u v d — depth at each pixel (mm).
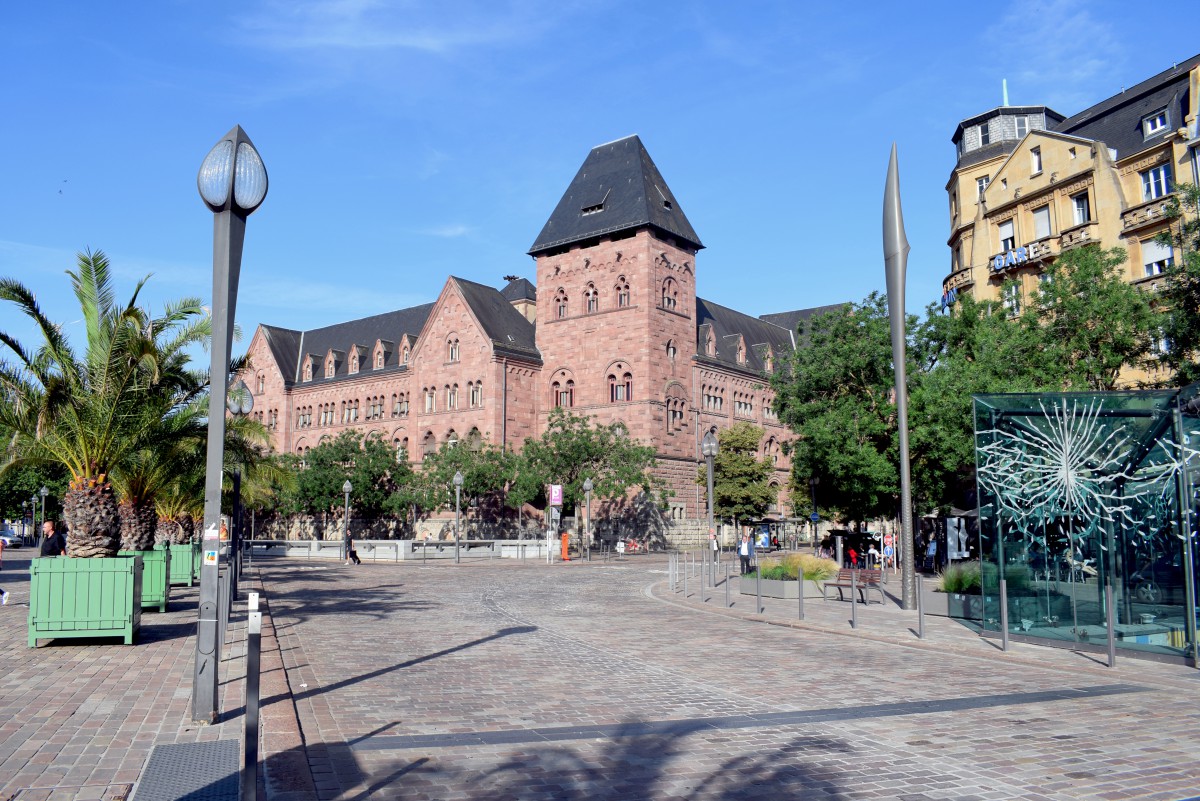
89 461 19859
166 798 7285
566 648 17312
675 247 82000
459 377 83062
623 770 8664
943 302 55281
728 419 87875
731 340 95062
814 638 19141
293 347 109062
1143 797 7852
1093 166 44938
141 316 19609
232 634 18203
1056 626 17906
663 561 59312
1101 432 17234
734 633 20000
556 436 67688
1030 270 48375
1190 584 15219
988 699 12227
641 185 79688
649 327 77438
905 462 25328
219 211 10406
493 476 69375
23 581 33688
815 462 42625
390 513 82250
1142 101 45500
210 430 10266
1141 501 16281
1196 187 29125
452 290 84500
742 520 80000
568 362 82000
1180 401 15523
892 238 25250
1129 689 13031
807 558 31719
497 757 9078
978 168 54719
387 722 10602
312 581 36812
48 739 9250
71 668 13672
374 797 7715
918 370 39094
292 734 9484
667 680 13703
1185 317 28500
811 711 11406
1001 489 19375
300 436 102812
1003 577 17906
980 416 20047
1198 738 9938
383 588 33094
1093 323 34375
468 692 12578
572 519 77000
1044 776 8453
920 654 16750
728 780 8352
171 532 38969
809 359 42750
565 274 83188
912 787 8125
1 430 21453
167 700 11227
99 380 19641
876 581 27250
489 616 23391
